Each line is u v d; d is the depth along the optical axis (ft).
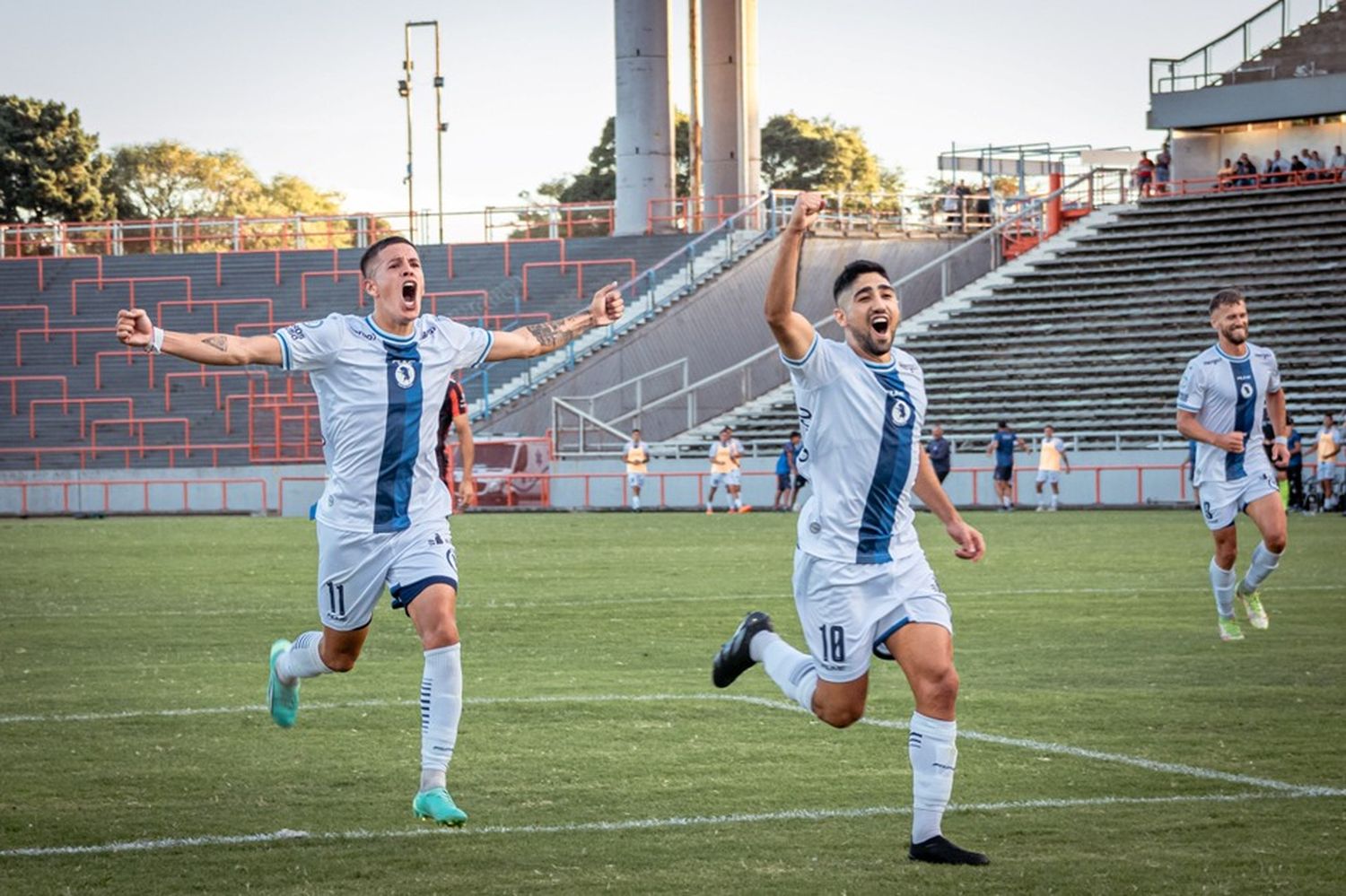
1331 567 72.90
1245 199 167.53
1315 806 26.63
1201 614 55.98
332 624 28.81
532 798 27.68
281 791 28.43
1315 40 180.65
